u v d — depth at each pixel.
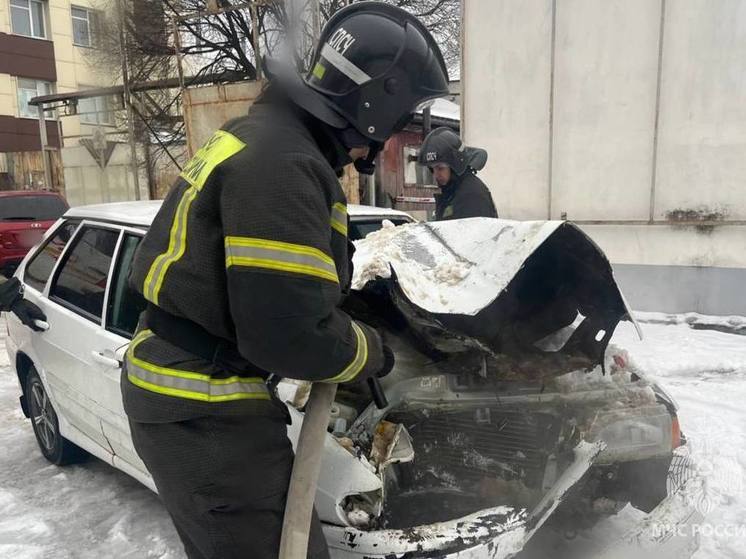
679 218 6.73
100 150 15.92
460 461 2.59
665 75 6.60
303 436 1.72
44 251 4.03
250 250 1.45
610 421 2.45
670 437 2.53
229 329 1.61
